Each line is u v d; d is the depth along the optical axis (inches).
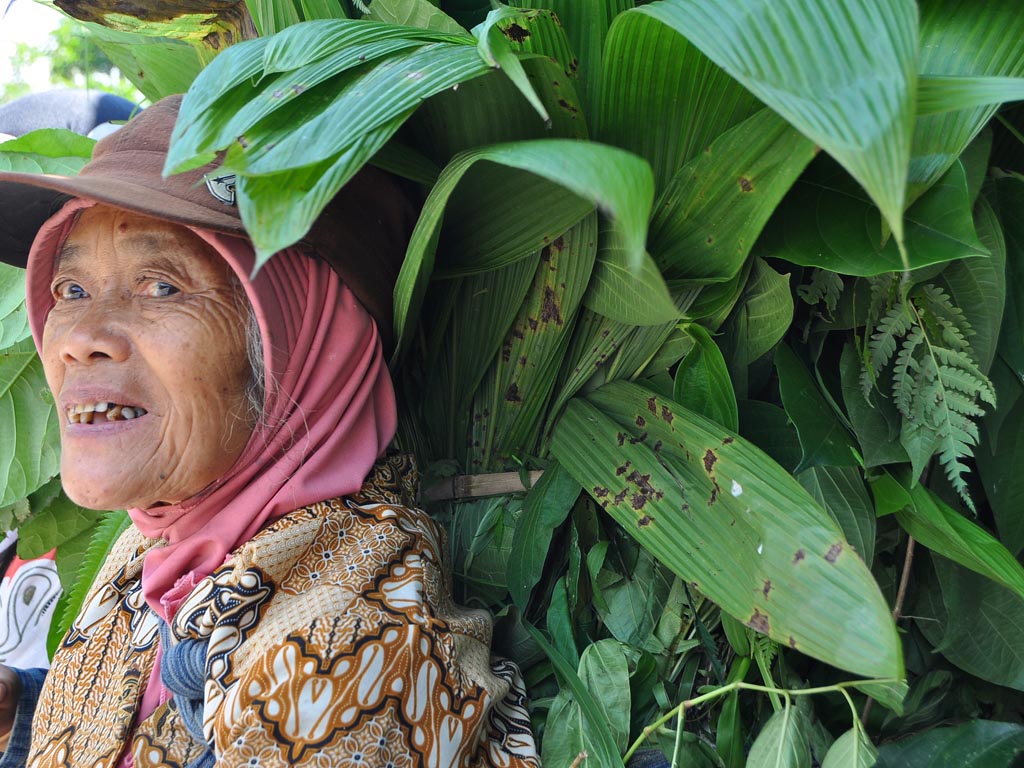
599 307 28.1
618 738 27.1
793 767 25.1
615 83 23.5
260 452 26.7
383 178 28.9
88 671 28.6
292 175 18.7
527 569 29.0
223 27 30.7
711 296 25.7
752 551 23.5
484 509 31.5
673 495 25.8
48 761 27.6
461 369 31.7
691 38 17.3
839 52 16.3
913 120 15.3
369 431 27.9
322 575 25.0
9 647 42.5
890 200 14.8
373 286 28.1
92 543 34.8
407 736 23.5
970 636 27.7
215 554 25.9
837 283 25.6
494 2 25.7
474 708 25.0
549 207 25.5
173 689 24.8
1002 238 24.3
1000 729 25.9
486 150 21.0
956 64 21.4
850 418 25.5
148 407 25.4
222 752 22.3
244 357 26.1
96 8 29.3
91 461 25.3
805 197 24.0
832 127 15.4
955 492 27.9
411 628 24.1
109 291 25.9
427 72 20.3
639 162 16.1
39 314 29.6
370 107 19.5
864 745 24.8
